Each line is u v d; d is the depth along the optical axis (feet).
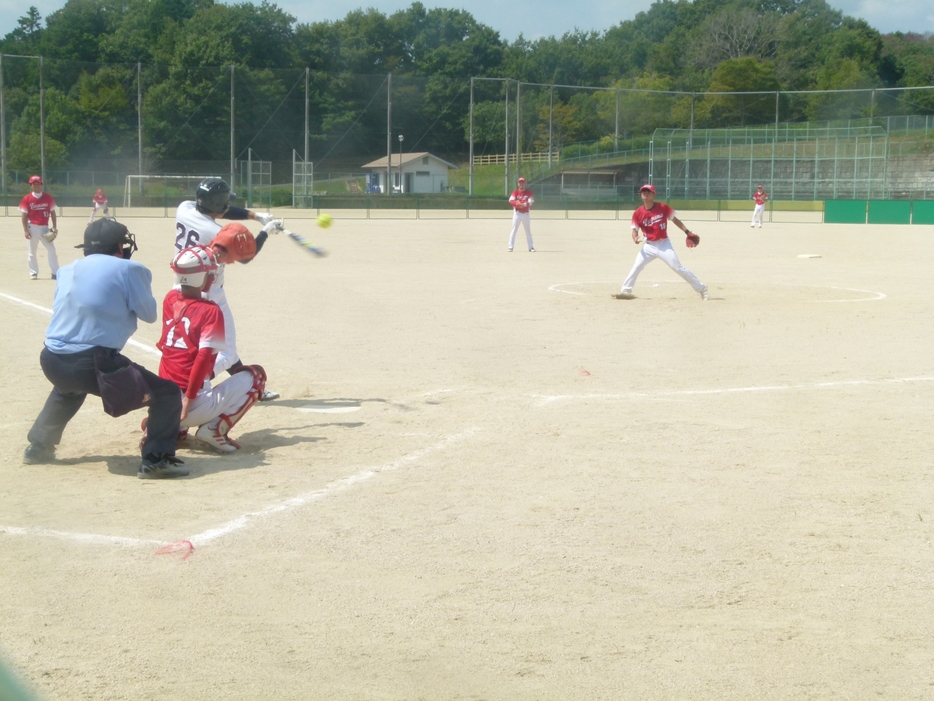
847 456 18.93
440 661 10.85
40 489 17.26
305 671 10.64
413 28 303.27
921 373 27.55
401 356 30.89
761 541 14.42
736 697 10.07
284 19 271.69
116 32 277.03
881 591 12.65
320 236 106.73
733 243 95.71
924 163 192.13
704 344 32.96
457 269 64.90
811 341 33.55
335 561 13.74
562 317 40.27
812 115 234.38
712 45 302.25
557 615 11.99
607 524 15.19
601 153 219.61
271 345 33.06
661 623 11.76
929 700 9.98
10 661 10.77
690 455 19.06
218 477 17.97
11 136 204.85
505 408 23.29
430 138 255.50
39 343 33.58
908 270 64.03
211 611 12.12
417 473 18.02
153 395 17.79
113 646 11.19
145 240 94.38
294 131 233.55
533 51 308.81
